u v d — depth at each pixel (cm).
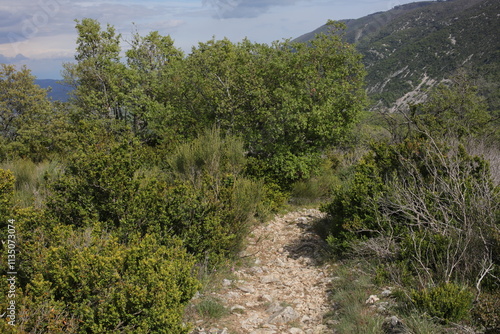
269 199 1088
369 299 490
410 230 607
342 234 719
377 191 689
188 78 1432
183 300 424
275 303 529
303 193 1229
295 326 464
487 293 434
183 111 1463
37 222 452
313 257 745
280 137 1289
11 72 2344
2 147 1669
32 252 395
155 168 960
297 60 1330
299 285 612
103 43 2122
